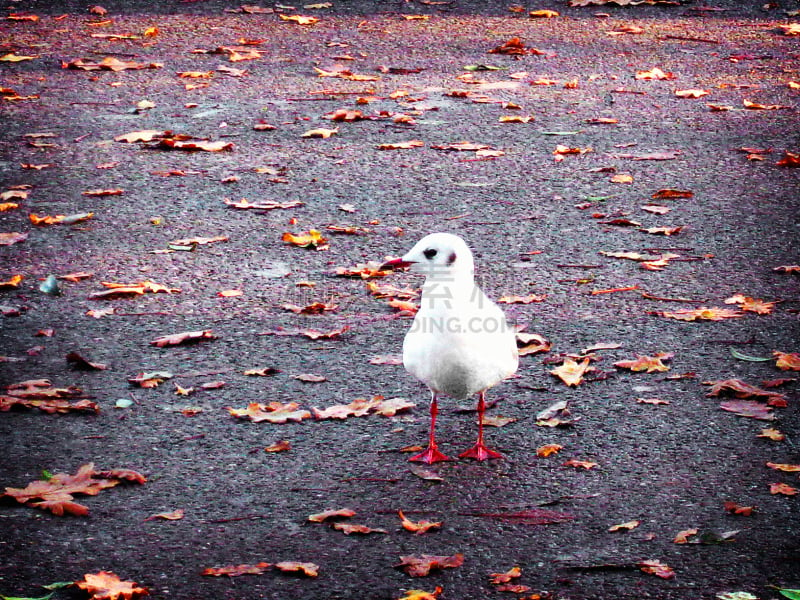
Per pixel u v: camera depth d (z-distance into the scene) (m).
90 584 5.09
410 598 5.01
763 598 5.07
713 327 7.85
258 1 16.75
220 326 7.93
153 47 14.66
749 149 11.30
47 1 16.72
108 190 10.30
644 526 5.66
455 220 9.73
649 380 7.17
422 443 6.51
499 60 14.23
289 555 5.44
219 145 11.35
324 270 8.83
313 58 14.28
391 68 13.86
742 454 6.32
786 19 15.90
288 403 6.92
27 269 8.80
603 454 6.35
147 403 6.92
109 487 6.02
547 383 7.17
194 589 5.17
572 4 16.56
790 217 9.73
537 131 11.88
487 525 5.69
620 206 10.02
